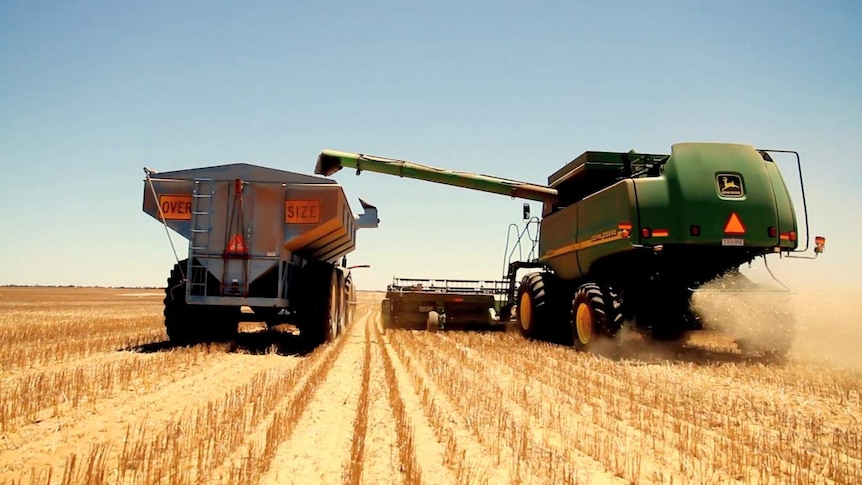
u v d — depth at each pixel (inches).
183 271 470.6
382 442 215.3
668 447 212.8
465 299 741.3
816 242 423.5
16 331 609.6
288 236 456.8
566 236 538.0
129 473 169.3
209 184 458.9
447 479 176.2
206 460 183.0
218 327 495.8
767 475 179.3
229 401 265.3
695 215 411.5
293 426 234.2
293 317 522.9
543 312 589.0
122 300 2058.3
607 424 243.3
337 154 625.3
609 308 438.6
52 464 177.0
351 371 385.1
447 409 273.0
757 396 299.1
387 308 748.0
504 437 223.5
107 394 277.1
